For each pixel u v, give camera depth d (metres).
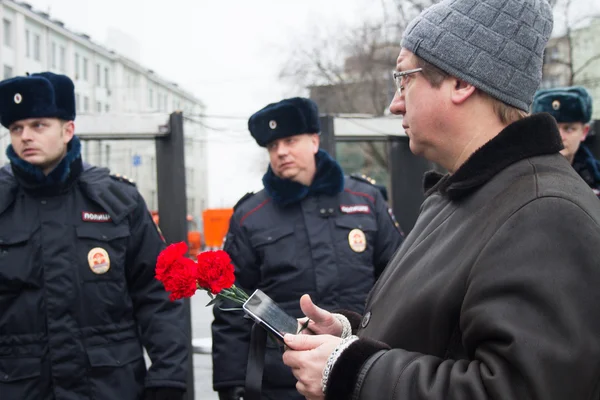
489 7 1.35
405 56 1.44
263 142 3.01
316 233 2.94
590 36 17.98
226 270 1.51
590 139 5.08
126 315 2.72
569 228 1.12
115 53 43.34
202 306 13.05
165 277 1.53
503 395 1.05
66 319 2.55
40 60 35.12
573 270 1.09
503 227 1.19
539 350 1.05
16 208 2.62
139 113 4.43
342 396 1.23
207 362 6.87
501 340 1.10
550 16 1.41
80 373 2.52
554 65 17.17
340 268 2.91
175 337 2.71
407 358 1.22
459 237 1.30
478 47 1.33
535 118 1.31
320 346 1.31
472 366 1.13
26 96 2.58
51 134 2.62
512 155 1.30
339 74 20.20
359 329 1.54
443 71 1.37
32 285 2.53
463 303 1.20
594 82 18.23
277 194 2.99
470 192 1.34
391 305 1.40
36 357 2.49
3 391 2.46
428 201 1.59
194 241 26.88
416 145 1.45
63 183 2.64
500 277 1.13
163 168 4.45
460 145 1.38
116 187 2.81
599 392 1.07
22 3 33.38
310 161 3.03
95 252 2.64
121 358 2.62
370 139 6.07
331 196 3.04
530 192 1.21
